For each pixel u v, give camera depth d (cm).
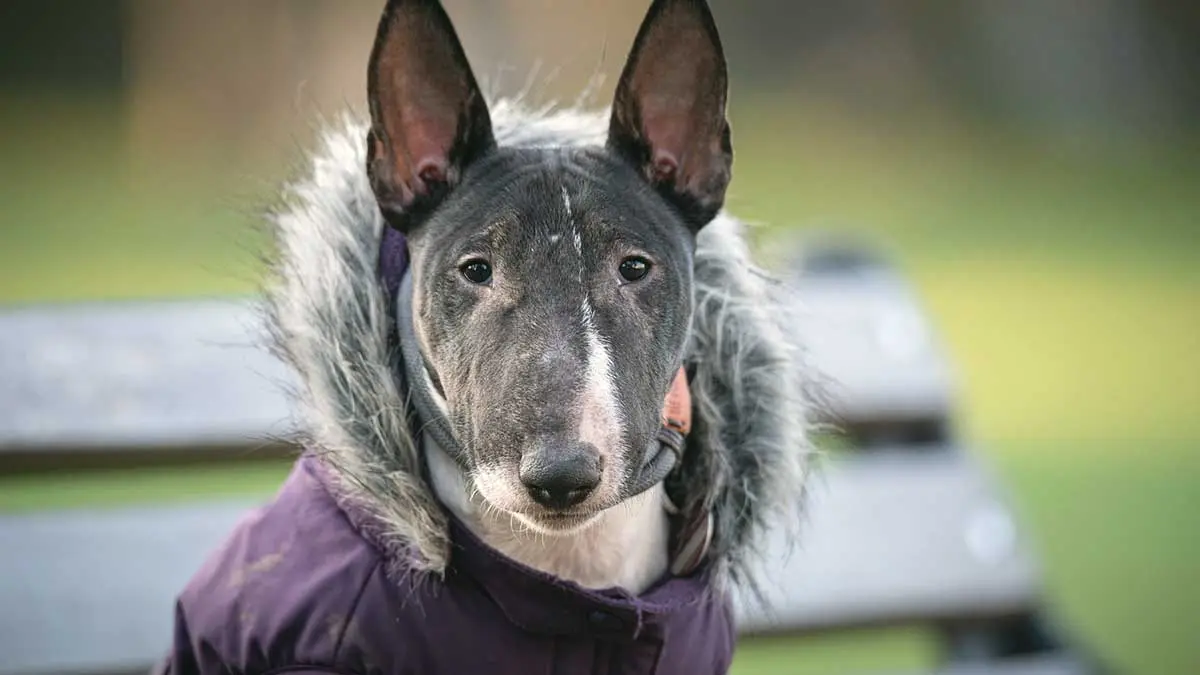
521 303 267
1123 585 625
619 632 290
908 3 1812
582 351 261
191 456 431
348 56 1659
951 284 1145
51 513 424
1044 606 456
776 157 1589
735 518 317
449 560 288
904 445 481
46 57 1772
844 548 446
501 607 288
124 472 434
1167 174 1553
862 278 511
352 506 295
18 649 400
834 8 1825
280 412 431
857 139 1675
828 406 382
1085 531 682
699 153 292
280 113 1645
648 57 286
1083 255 1245
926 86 1800
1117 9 1741
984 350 978
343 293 295
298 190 309
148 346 439
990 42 1792
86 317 443
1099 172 1567
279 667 288
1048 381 912
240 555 298
